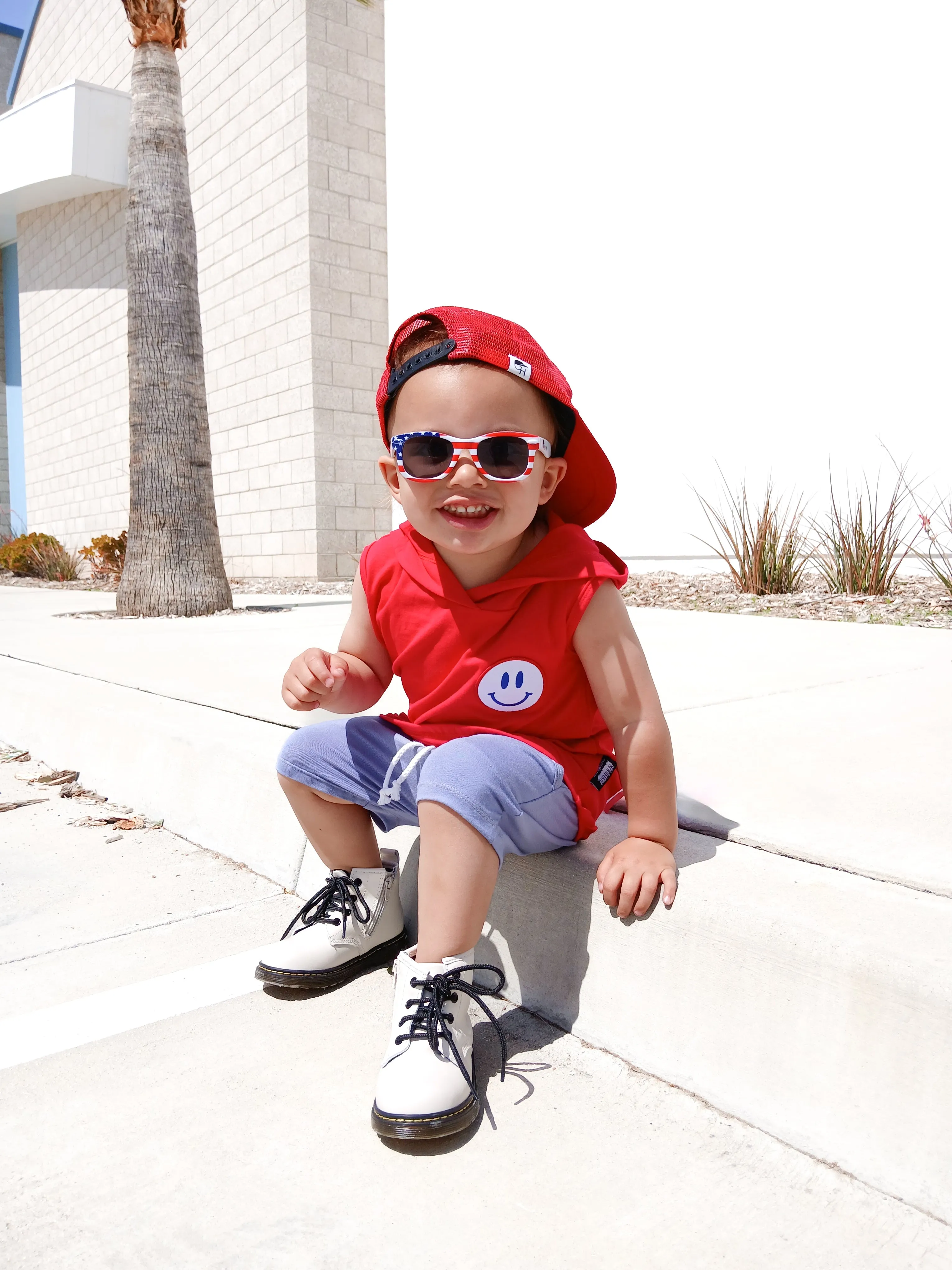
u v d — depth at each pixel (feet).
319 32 31.94
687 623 16.42
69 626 18.01
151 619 20.03
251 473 35.83
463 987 4.23
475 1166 3.75
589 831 4.98
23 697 10.37
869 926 3.97
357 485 33.73
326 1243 3.35
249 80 34.35
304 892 6.33
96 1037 4.69
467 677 4.75
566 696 4.80
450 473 4.27
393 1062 4.06
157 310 20.33
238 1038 4.67
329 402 32.83
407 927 5.76
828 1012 3.85
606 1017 4.61
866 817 5.59
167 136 20.25
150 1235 3.40
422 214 31.50
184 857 7.09
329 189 32.48
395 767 4.87
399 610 4.88
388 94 32.24
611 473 4.98
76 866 6.89
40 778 8.86
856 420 20.98
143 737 8.34
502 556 4.75
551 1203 3.54
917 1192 3.52
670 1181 3.66
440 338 4.47
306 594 28.17
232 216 35.86
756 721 8.33
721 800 5.96
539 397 4.50
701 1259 3.25
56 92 43.06
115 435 46.32
